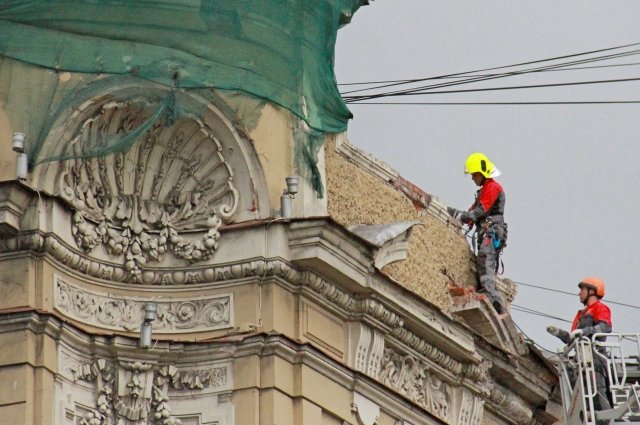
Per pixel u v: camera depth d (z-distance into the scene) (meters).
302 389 83.25
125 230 82.88
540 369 98.31
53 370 79.88
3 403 79.12
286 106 84.88
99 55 81.94
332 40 86.94
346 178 88.69
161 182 83.88
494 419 96.69
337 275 84.62
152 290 83.31
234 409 82.31
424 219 93.94
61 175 81.19
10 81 81.88
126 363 81.88
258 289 83.38
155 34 82.31
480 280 97.06
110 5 82.12
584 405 89.31
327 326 85.31
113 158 82.81
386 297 86.50
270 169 84.38
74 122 81.44
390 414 87.62
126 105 82.44
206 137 83.88
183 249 83.44
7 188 79.75
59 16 81.94
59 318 80.12
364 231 86.75
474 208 97.62
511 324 96.12
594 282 94.06
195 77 82.69
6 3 81.94
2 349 79.56
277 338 82.75
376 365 87.12
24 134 81.31
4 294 80.06
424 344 89.69
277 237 83.38
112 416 81.56
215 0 83.00
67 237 81.06
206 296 83.50
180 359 82.81
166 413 82.19
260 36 84.00
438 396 91.50
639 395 88.88
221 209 83.81
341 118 87.38
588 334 91.25
